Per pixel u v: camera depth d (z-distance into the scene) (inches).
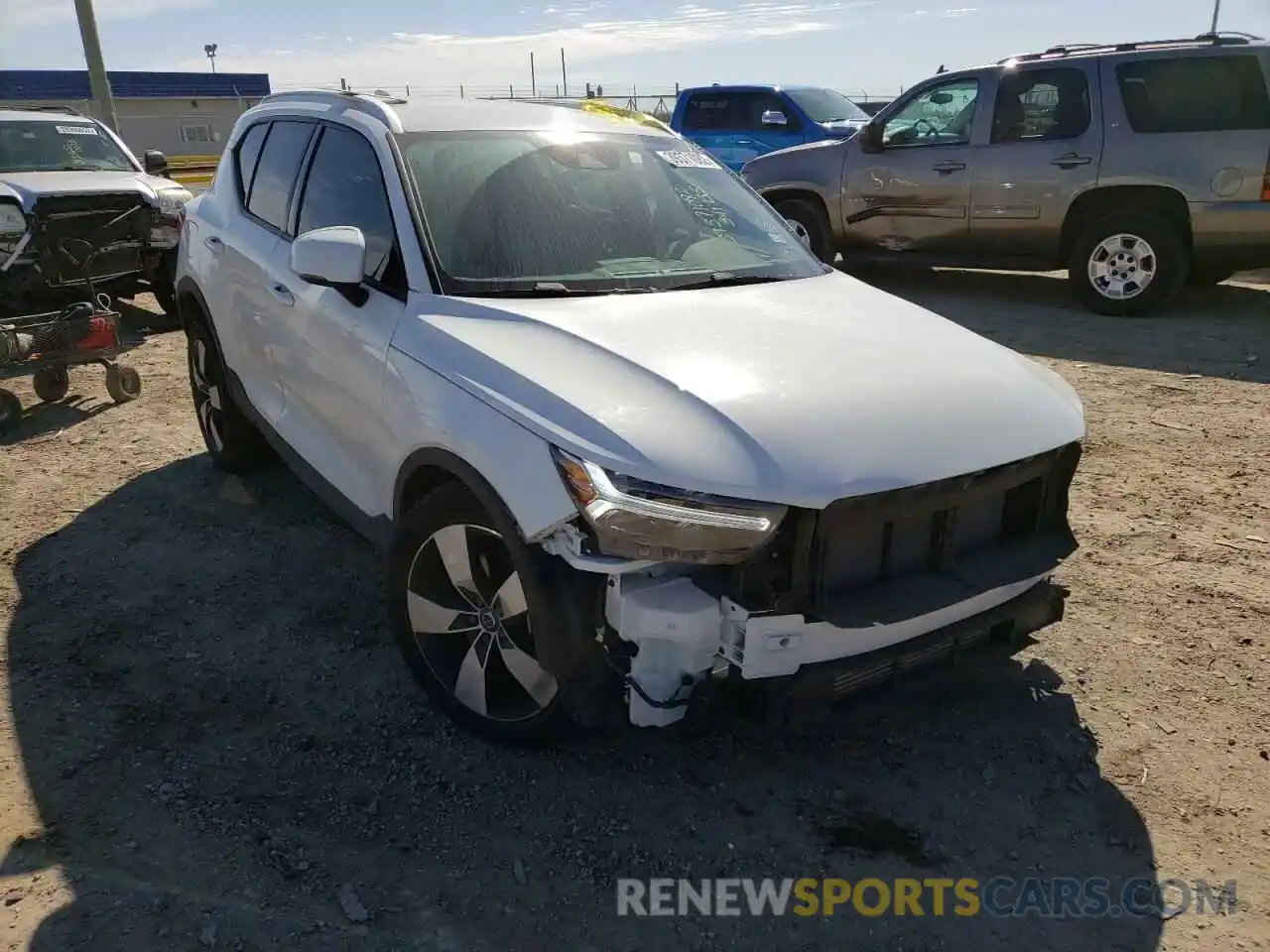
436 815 111.7
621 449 98.7
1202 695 134.7
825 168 405.1
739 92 566.6
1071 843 109.5
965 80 368.8
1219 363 287.4
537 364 111.7
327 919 97.0
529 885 102.4
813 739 125.5
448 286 129.2
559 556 105.4
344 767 119.3
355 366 135.5
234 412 197.5
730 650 101.7
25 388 272.5
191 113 1285.7
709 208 160.2
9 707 128.9
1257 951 95.5
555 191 146.1
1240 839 109.9
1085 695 135.0
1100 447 224.1
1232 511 190.9
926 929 98.3
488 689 120.4
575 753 122.0
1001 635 118.4
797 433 102.0
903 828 111.4
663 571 102.8
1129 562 171.3
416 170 140.5
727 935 97.0
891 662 107.4
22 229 308.2
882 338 125.0
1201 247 332.2
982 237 373.1
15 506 192.7
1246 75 316.8
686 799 114.9
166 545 175.9
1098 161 339.6
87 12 609.9
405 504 129.0
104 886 99.8
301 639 146.7
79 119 381.4
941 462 104.5
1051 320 346.0
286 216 166.4
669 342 116.3
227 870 102.7
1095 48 352.5
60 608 154.3
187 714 128.8
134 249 334.0
